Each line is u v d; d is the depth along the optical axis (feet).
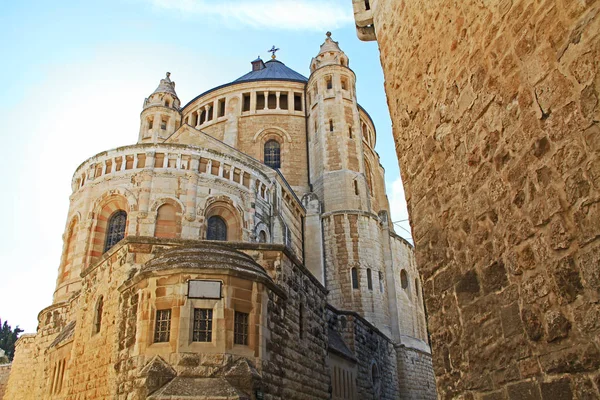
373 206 170.50
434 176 30.40
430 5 32.53
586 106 19.08
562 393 19.15
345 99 161.07
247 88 171.73
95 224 94.22
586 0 19.31
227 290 49.75
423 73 32.83
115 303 55.93
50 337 88.79
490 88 25.29
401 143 35.22
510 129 23.48
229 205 98.58
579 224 19.06
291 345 59.62
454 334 26.94
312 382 64.59
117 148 98.58
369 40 47.50
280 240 109.19
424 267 30.66
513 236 22.77
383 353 120.67
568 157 19.81
